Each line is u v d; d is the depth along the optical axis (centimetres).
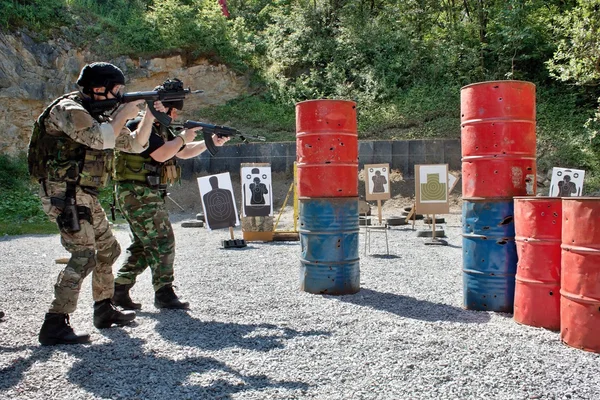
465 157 537
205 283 667
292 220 1484
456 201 1678
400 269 773
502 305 517
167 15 2161
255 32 2588
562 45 1639
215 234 1243
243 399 304
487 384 327
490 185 517
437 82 2169
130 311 475
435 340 414
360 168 1809
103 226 441
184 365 361
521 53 2138
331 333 439
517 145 515
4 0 1881
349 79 2239
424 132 1925
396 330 446
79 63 1991
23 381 331
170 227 527
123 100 418
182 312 514
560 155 1723
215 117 2139
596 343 384
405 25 2342
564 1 2086
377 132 1978
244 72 2250
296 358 375
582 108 1925
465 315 505
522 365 360
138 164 504
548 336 428
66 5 2053
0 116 1822
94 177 411
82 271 408
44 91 1900
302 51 2355
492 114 515
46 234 1262
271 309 528
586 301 387
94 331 446
